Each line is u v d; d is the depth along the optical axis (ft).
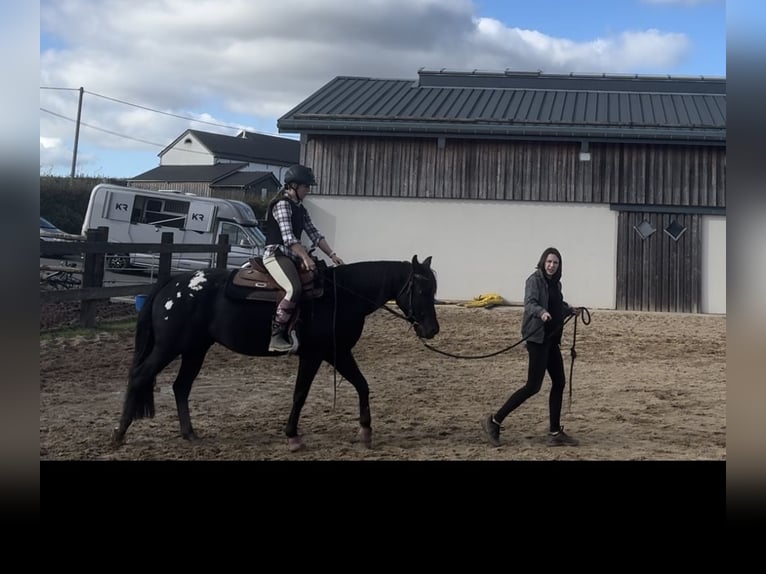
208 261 65.92
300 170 22.27
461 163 65.62
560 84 78.59
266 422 25.72
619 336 48.42
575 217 64.80
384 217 66.39
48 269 47.62
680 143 62.75
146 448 22.44
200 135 216.13
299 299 21.47
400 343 43.91
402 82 80.48
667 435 24.99
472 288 65.57
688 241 63.93
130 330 41.91
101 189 67.41
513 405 22.90
